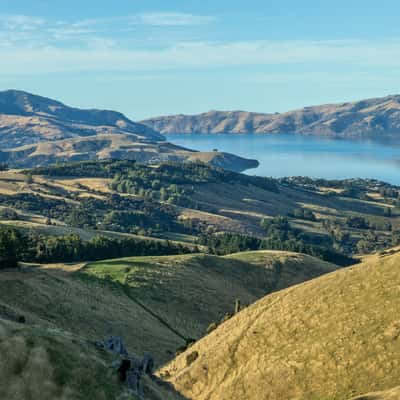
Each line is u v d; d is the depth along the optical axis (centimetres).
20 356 3759
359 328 6138
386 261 7419
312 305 7112
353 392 5250
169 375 7794
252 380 6322
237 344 7256
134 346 9231
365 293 6788
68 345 4088
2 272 10706
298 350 6347
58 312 9494
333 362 5841
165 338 10275
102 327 9594
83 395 3619
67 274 12812
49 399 3516
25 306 9169
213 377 6956
